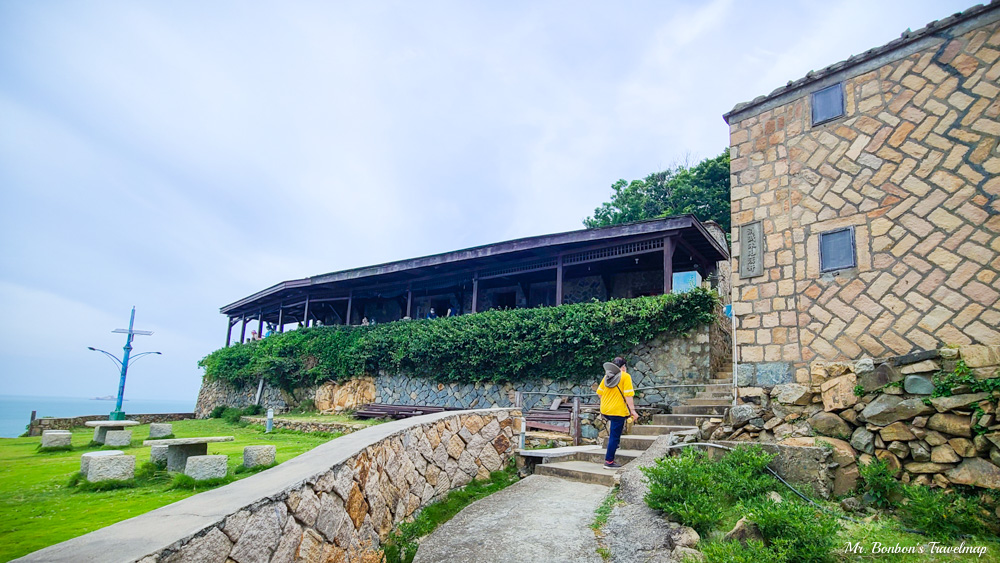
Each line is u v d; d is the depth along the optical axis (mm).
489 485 7578
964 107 5922
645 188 27109
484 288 20078
